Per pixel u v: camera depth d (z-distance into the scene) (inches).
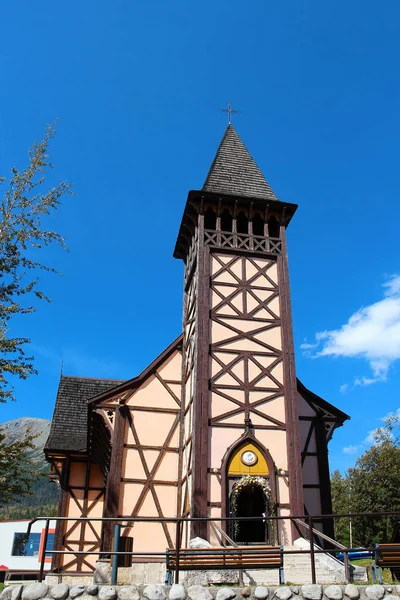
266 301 754.8
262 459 656.4
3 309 561.3
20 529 1451.8
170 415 767.7
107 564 509.0
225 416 671.1
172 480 728.3
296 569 503.8
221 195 789.2
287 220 822.5
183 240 887.7
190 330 785.6
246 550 400.2
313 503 746.8
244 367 705.6
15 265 581.6
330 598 351.9
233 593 353.1
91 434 848.3
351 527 1782.7
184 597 348.8
